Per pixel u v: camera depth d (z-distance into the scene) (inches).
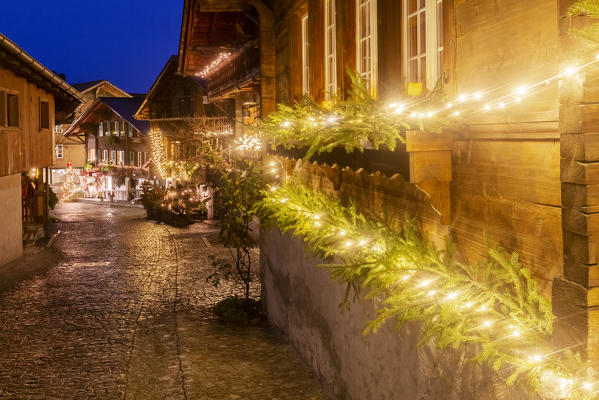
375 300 191.5
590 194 89.4
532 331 103.0
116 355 325.1
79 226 1109.1
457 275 116.3
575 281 93.0
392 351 177.5
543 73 108.5
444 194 144.6
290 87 324.2
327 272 251.4
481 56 130.1
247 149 527.2
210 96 824.3
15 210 677.3
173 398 255.0
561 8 93.0
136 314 422.0
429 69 165.6
